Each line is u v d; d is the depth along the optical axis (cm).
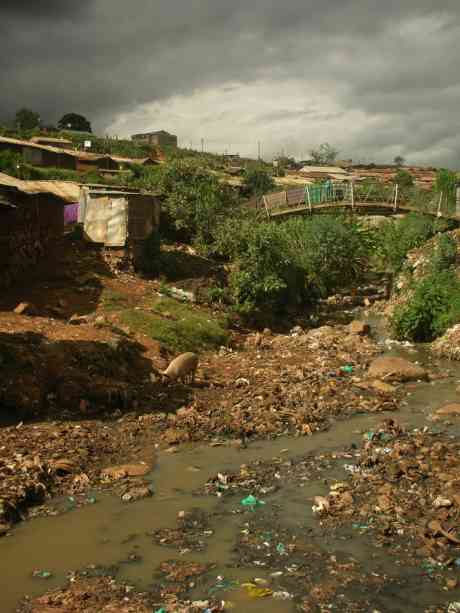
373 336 2269
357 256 3381
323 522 782
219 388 1459
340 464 985
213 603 602
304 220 3450
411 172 10906
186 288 2327
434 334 2134
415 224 3375
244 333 2211
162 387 1421
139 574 663
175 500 859
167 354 1667
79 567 679
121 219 2350
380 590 623
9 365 1208
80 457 993
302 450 1060
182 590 628
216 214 3134
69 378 1267
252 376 1573
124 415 1234
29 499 847
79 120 12331
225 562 687
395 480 899
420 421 1214
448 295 2234
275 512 816
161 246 2711
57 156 5644
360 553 701
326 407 1307
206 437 1130
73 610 592
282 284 2416
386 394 1412
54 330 1505
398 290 2884
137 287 2180
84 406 1227
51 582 648
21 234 2044
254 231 2583
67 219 2902
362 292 3206
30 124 10194
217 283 2445
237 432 1151
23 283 1977
